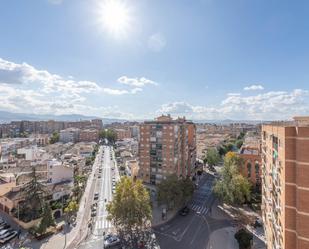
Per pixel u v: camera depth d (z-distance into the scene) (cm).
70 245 4053
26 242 4134
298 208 2008
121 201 4212
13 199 5091
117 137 19975
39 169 7306
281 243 2250
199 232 4566
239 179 5338
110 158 12050
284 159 2128
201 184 7800
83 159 10412
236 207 5703
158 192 5372
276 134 2516
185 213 5366
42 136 18275
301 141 2003
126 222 4172
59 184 6316
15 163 8994
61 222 4934
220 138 16138
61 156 10638
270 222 2973
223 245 4094
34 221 4697
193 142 8475
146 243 4156
